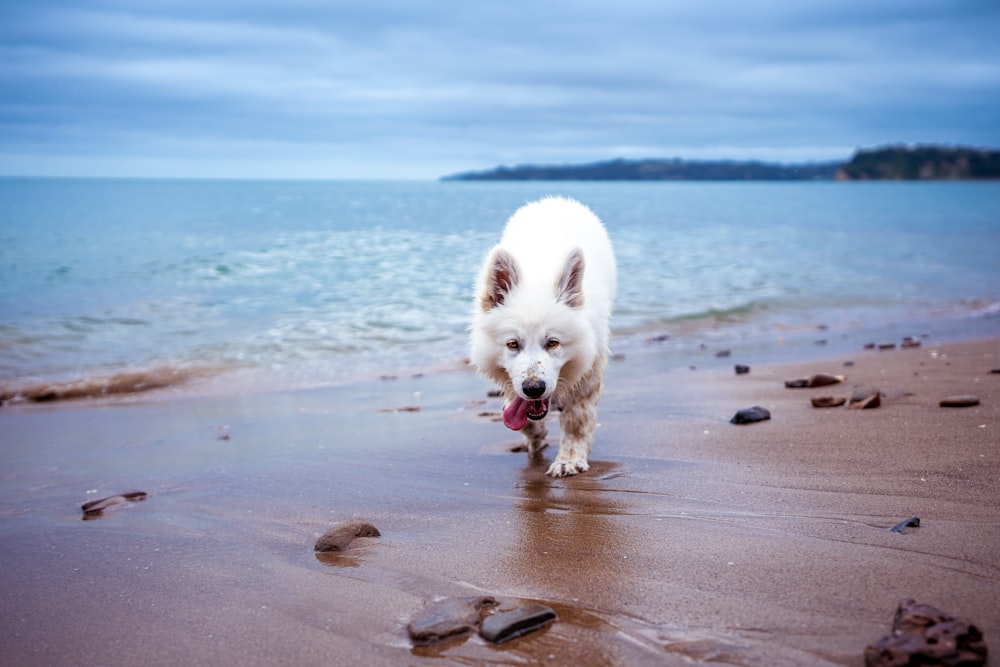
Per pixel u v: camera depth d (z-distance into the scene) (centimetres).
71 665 103
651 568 121
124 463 204
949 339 375
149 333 379
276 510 163
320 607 115
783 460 175
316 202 1998
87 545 147
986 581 108
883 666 85
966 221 1309
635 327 429
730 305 489
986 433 183
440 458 198
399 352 359
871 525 133
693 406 240
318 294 478
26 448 220
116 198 2133
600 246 211
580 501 158
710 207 1822
